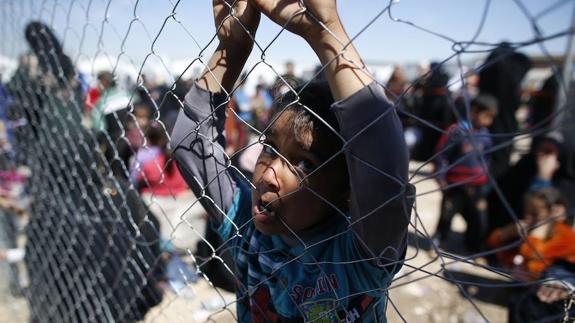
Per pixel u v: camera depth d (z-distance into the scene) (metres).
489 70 2.95
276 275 0.94
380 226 0.73
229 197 1.05
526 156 2.79
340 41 0.63
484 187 3.61
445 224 3.95
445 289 3.20
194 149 1.03
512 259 2.03
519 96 3.00
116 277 1.71
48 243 2.06
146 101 2.46
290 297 0.90
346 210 0.86
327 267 0.87
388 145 0.69
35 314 2.17
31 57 2.03
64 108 1.75
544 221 0.52
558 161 2.54
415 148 4.62
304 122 0.79
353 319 0.85
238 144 5.21
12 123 2.49
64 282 1.93
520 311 1.14
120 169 1.94
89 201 1.72
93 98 1.85
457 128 0.54
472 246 3.80
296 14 0.71
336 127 0.79
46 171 1.98
